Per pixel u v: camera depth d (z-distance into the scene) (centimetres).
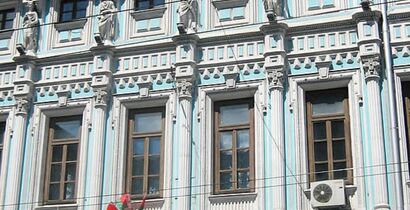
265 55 2175
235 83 2195
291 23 2209
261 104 2153
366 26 2123
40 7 2484
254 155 2138
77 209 2203
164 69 2270
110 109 2288
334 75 2125
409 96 2095
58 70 2383
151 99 2258
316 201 1998
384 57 2105
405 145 2019
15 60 2406
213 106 2231
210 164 2153
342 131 2103
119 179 2208
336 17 2180
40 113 2352
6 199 2266
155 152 2234
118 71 2319
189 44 2253
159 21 2359
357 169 2023
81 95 2327
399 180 1966
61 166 2303
